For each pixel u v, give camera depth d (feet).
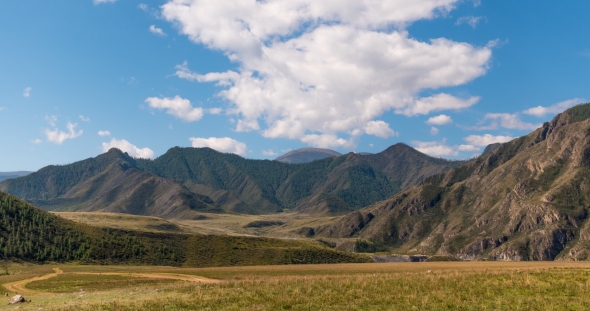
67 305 163.12
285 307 144.66
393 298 151.33
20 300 184.34
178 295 174.40
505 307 135.74
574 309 131.75
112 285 262.88
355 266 466.70
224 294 168.76
